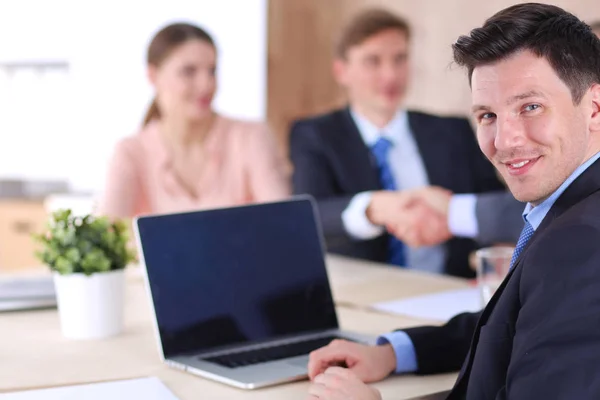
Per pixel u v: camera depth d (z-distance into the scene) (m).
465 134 3.42
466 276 3.26
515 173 1.16
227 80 4.59
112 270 1.72
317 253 1.80
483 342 1.17
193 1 4.49
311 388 1.30
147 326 1.82
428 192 2.97
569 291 1.02
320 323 1.75
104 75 4.43
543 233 1.10
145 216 1.59
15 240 4.23
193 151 3.33
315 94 4.75
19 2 4.38
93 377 1.43
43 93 4.43
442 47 4.16
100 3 4.39
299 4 4.66
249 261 1.70
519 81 1.12
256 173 3.35
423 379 1.45
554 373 1.01
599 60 1.15
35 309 1.99
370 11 3.44
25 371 1.46
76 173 4.45
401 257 3.23
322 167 3.34
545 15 1.14
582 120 1.14
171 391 1.36
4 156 4.44
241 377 1.41
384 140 3.35
